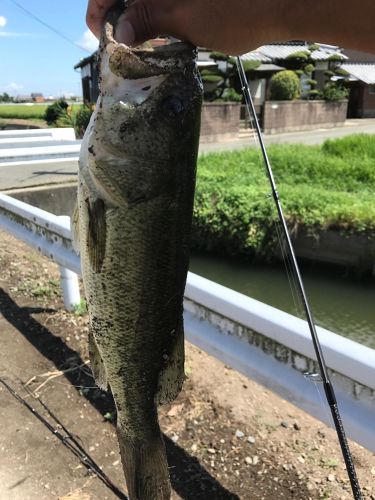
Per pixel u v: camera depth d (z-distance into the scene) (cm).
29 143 961
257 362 233
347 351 190
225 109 2250
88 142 163
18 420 303
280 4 133
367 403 191
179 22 139
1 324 416
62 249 398
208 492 248
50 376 347
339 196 1008
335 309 852
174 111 160
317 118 2839
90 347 189
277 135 2522
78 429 296
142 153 160
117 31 146
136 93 158
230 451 272
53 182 786
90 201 163
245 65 2675
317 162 1366
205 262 1043
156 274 170
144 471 188
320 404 205
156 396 185
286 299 897
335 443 276
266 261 988
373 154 1530
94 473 263
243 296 245
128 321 171
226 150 1711
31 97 9506
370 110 3838
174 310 178
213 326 260
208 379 334
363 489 242
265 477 255
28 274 521
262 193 1011
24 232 449
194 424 293
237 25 137
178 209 169
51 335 398
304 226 941
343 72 3434
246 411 303
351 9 131
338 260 923
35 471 264
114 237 164
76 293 434
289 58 3144
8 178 818
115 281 167
